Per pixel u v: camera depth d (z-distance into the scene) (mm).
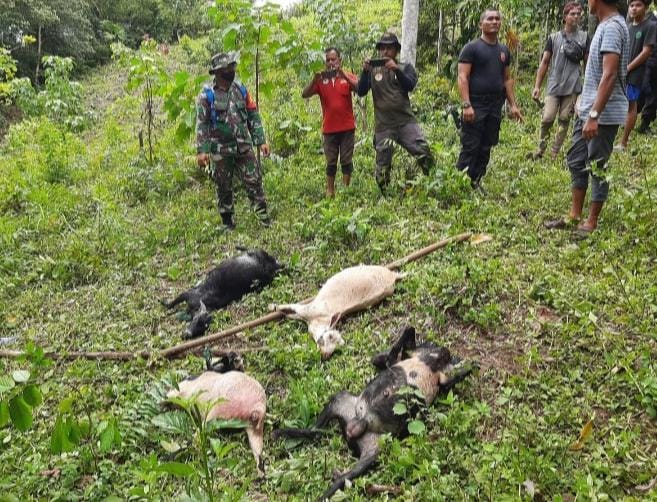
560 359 3748
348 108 7016
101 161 10641
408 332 3822
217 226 6727
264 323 4617
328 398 3625
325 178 7895
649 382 3297
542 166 7414
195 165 8766
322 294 4555
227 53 6223
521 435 3090
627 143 7812
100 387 4031
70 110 15094
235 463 2840
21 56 23109
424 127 9602
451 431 3211
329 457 3182
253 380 3611
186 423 3016
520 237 5469
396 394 3273
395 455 3027
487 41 6367
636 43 7285
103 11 29672
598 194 5195
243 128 6414
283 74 13531
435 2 12578
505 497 2645
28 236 7094
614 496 2744
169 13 30875
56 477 3193
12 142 12992
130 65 9820
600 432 3141
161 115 13953
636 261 4719
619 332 3930
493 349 4008
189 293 5051
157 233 6684
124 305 5254
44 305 5418
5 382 2344
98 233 6652
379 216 6262
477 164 6754
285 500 2922
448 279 4668
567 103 7426
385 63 6652
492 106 6441
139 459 3262
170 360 4309
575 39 7270
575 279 4652
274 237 6297
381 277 4684
